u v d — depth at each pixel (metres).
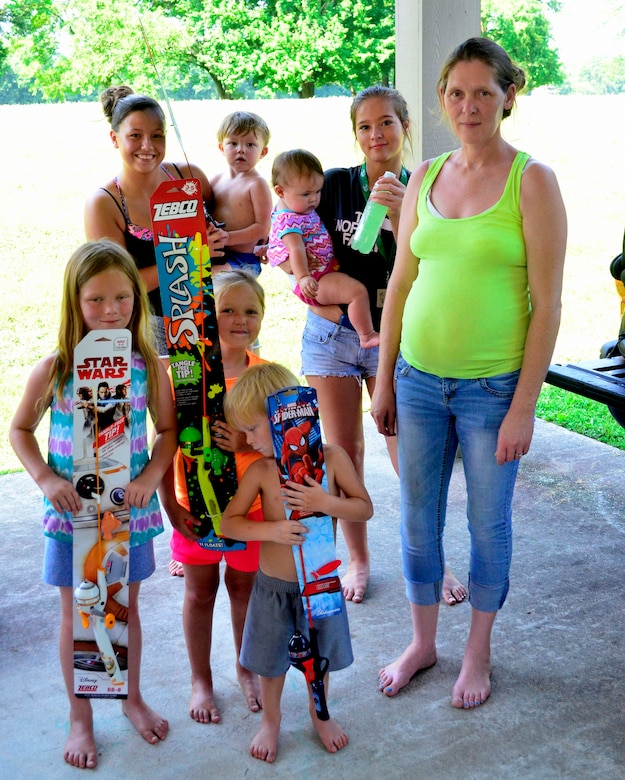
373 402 2.67
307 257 3.00
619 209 10.69
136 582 2.37
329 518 2.23
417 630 2.65
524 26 14.66
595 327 7.67
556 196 2.19
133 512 2.31
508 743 2.35
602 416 5.05
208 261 2.32
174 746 2.39
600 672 2.65
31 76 12.84
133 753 2.37
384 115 2.80
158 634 2.94
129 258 2.30
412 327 2.40
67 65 12.71
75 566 2.23
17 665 2.78
